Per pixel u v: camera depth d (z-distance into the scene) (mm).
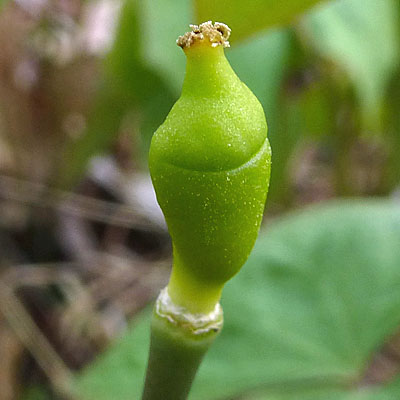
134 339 198
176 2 233
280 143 296
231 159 83
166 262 312
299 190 405
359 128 311
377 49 261
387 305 205
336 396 196
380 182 333
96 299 286
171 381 100
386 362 277
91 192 327
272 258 210
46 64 282
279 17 107
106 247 317
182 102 83
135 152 330
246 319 204
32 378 256
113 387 191
